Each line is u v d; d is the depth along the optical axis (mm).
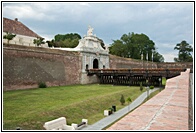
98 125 17094
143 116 4496
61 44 74062
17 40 50594
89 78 53812
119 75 48031
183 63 86312
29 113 17984
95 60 57781
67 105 21703
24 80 36406
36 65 39562
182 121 4148
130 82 46344
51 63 43344
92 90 36875
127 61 72062
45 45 60125
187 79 14680
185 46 106125
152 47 98438
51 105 21828
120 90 36969
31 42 54656
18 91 32469
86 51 53062
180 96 7215
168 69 41500
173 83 11945
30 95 28344
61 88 39375
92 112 21875
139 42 95750
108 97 28516
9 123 15148
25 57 37500
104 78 52625
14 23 55906
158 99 6598
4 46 33562
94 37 58906
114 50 93000
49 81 42062
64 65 46750
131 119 4277
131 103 26828
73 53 50031
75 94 31016
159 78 43469
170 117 4418
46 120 17031
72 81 48594
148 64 83000
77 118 19312
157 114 4676
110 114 21203
